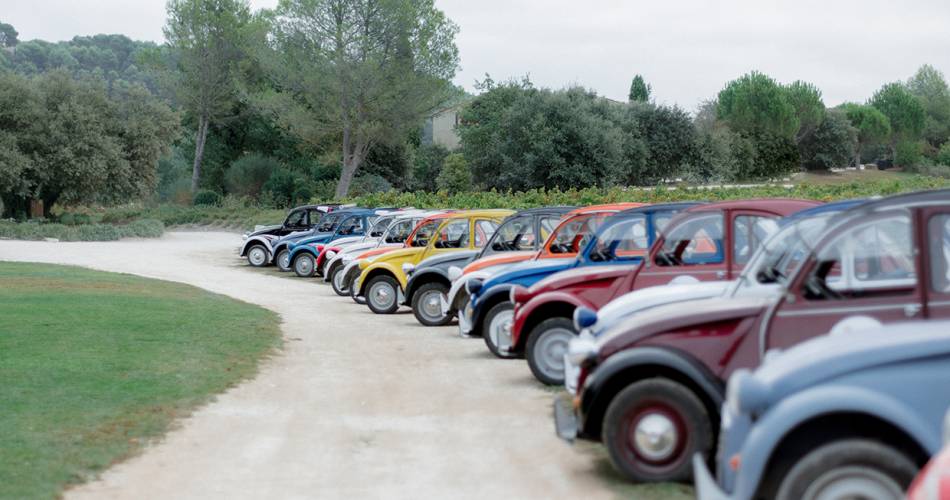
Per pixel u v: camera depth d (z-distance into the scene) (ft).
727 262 33.04
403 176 268.21
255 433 30.42
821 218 27.43
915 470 15.81
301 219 117.19
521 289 38.40
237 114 288.30
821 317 21.66
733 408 17.02
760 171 285.84
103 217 230.27
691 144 234.17
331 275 83.35
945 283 20.90
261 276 104.12
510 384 38.50
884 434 16.40
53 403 33.60
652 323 23.52
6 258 122.93
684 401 22.62
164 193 302.66
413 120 222.89
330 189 247.91
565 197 128.16
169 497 23.24
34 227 178.70
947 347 15.93
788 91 314.55
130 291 78.28
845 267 21.83
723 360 22.61
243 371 42.39
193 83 278.46
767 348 21.91
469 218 63.62
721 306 23.17
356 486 24.13
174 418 32.42
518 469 25.43
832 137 321.73
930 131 415.85
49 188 200.95
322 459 27.02
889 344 16.33
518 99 211.82
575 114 206.49
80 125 195.72
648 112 232.12
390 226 76.48
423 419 32.35
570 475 24.59
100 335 50.65
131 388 36.88
